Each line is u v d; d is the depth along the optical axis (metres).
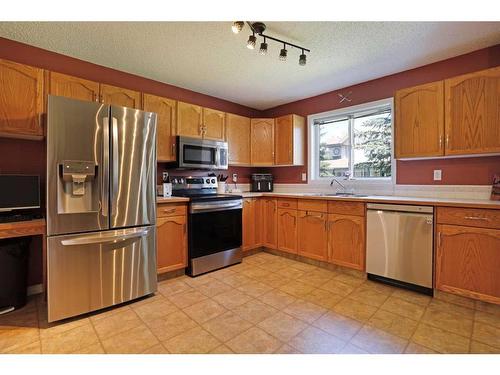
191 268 2.88
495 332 1.78
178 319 2.00
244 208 3.55
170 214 2.77
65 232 1.98
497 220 1.96
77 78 2.46
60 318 1.95
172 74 3.13
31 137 2.31
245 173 4.46
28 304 2.24
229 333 1.81
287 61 2.78
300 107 4.12
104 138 2.12
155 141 2.44
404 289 2.50
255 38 2.07
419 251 2.35
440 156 2.46
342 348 1.64
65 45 2.44
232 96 3.96
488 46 2.46
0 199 2.13
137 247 2.31
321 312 2.08
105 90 2.63
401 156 2.68
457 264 2.14
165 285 2.65
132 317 2.03
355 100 3.46
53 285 1.92
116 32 2.23
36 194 2.31
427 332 1.80
